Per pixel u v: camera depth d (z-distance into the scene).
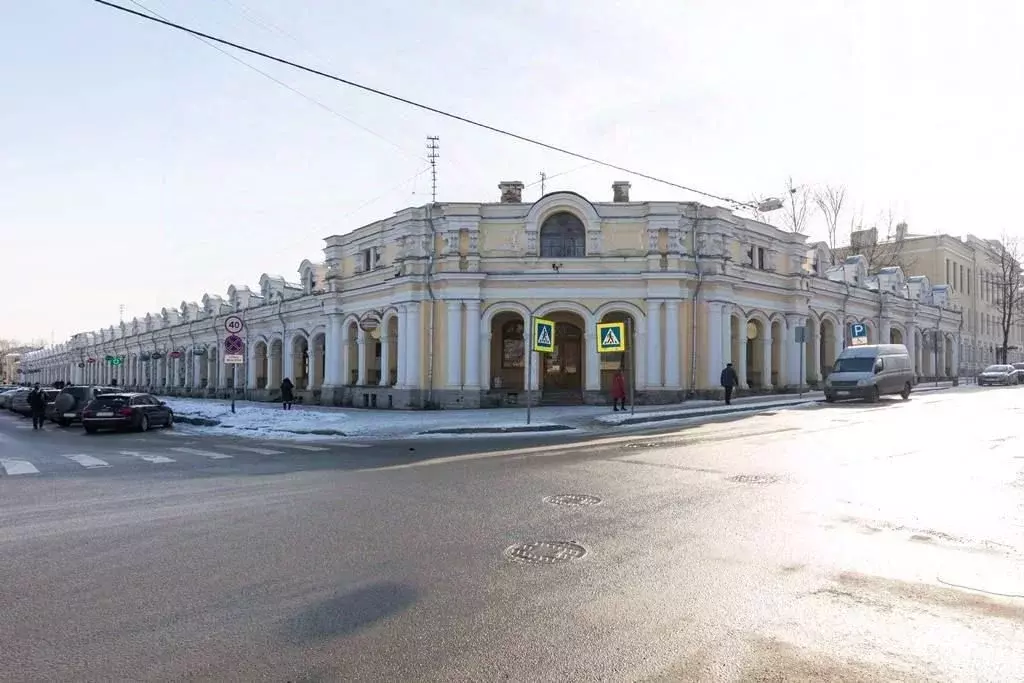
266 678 4.00
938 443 13.48
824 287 36.47
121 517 8.41
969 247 60.69
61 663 4.24
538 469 11.54
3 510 9.02
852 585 5.42
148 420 23.91
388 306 29.67
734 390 28.94
